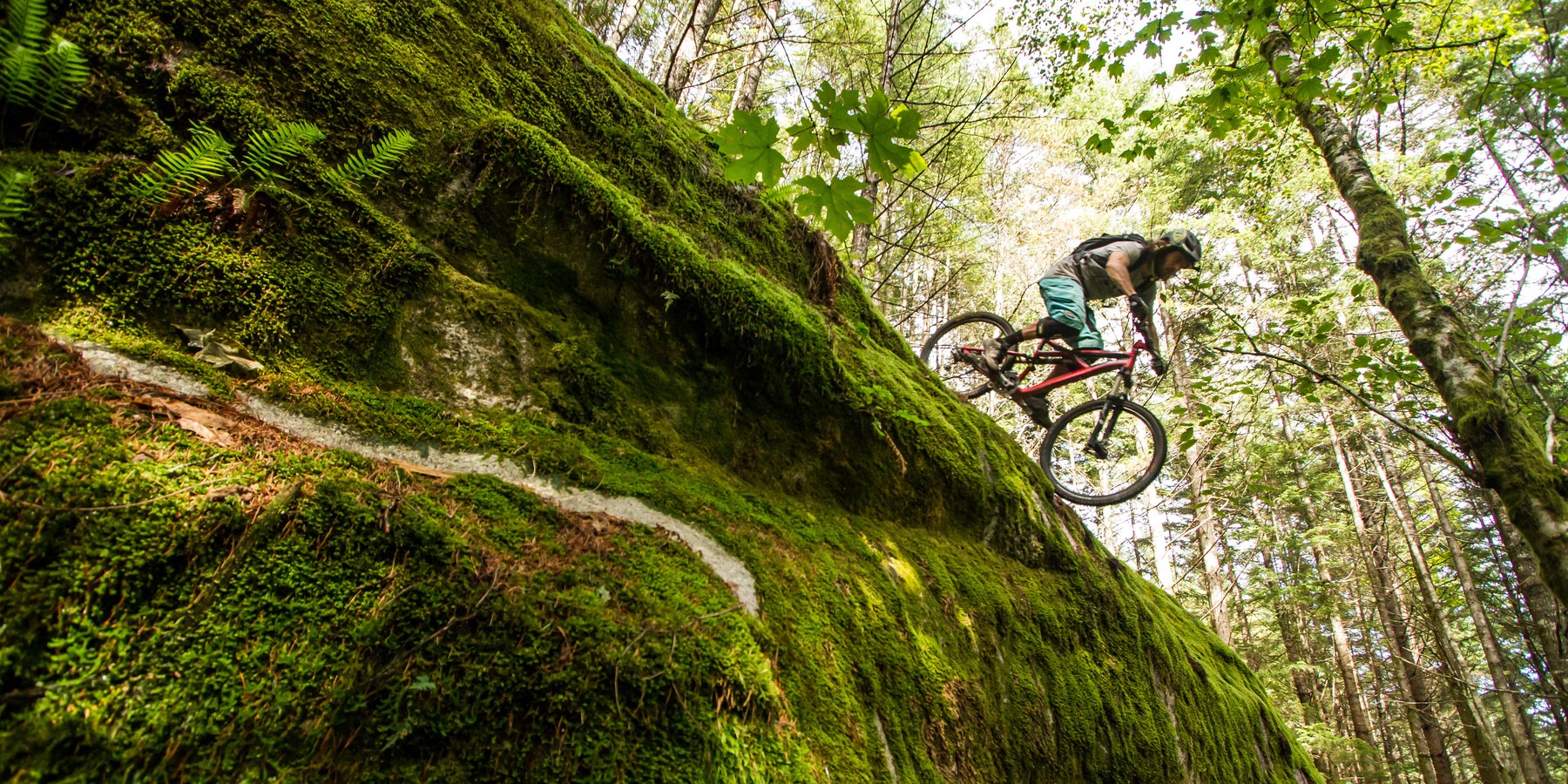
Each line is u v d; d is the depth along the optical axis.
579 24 3.44
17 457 1.13
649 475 2.24
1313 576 13.23
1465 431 2.81
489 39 2.60
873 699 2.11
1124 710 3.51
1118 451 12.27
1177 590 13.20
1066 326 4.60
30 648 0.98
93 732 0.95
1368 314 8.42
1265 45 3.55
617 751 1.27
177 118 1.78
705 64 9.38
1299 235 10.38
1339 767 11.70
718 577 1.93
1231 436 6.49
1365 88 3.68
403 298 2.03
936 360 6.93
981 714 2.57
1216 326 7.13
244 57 1.92
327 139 2.04
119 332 1.52
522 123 2.37
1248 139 5.66
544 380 2.23
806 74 10.36
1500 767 10.09
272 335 1.75
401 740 1.15
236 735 1.04
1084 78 6.12
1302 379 4.25
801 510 2.70
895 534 3.05
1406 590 14.85
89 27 1.67
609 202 2.44
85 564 1.07
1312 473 14.99
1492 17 4.55
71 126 1.61
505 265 2.31
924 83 9.52
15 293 1.43
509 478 1.89
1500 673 10.50
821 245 3.78
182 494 1.24
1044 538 3.85
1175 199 12.41
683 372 2.59
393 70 2.25
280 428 1.59
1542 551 2.52
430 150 2.26
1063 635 3.47
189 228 1.69
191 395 1.50
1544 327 3.64
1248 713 5.14
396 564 1.36
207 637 1.11
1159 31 3.86
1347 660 14.55
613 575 1.65
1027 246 14.41
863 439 3.04
